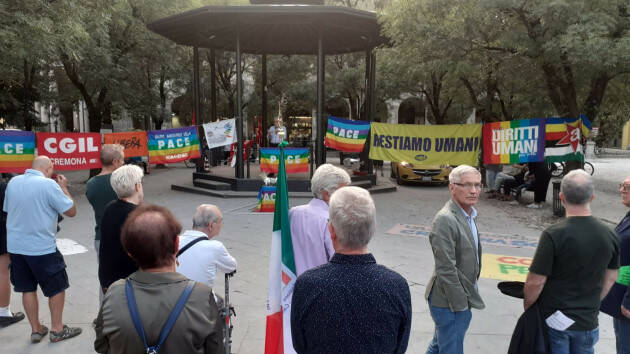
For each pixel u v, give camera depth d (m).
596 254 2.45
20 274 3.84
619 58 7.87
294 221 2.88
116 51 15.45
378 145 10.04
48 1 9.88
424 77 15.99
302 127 31.77
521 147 9.21
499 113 17.38
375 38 13.95
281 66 23.39
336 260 1.72
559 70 10.12
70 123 31.91
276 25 14.23
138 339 1.58
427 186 15.43
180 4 15.97
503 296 5.11
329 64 24.62
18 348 3.82
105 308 1.66
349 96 23.83
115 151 3.92
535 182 10.85
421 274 5.83
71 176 17.61
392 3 11.12
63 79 21.28
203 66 25.20
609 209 10.78
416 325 4.34
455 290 2.70
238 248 7.00
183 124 31.28
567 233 2.47
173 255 1.79
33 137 9.28
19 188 3.75
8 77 13.85
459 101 18.14
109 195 3.83
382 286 1.64
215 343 1.71
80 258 6.50
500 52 10.96
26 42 9.30
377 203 11.60
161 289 1.67
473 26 9.73
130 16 14.55
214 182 13.21
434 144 9.90
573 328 2.48
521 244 7.43
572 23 8.13
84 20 11.77
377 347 1.60
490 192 12.55
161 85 22.69
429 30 10.03
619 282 2.90
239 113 12.66
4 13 8.75
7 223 3.81
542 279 2.52
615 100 12.66
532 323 2.58
